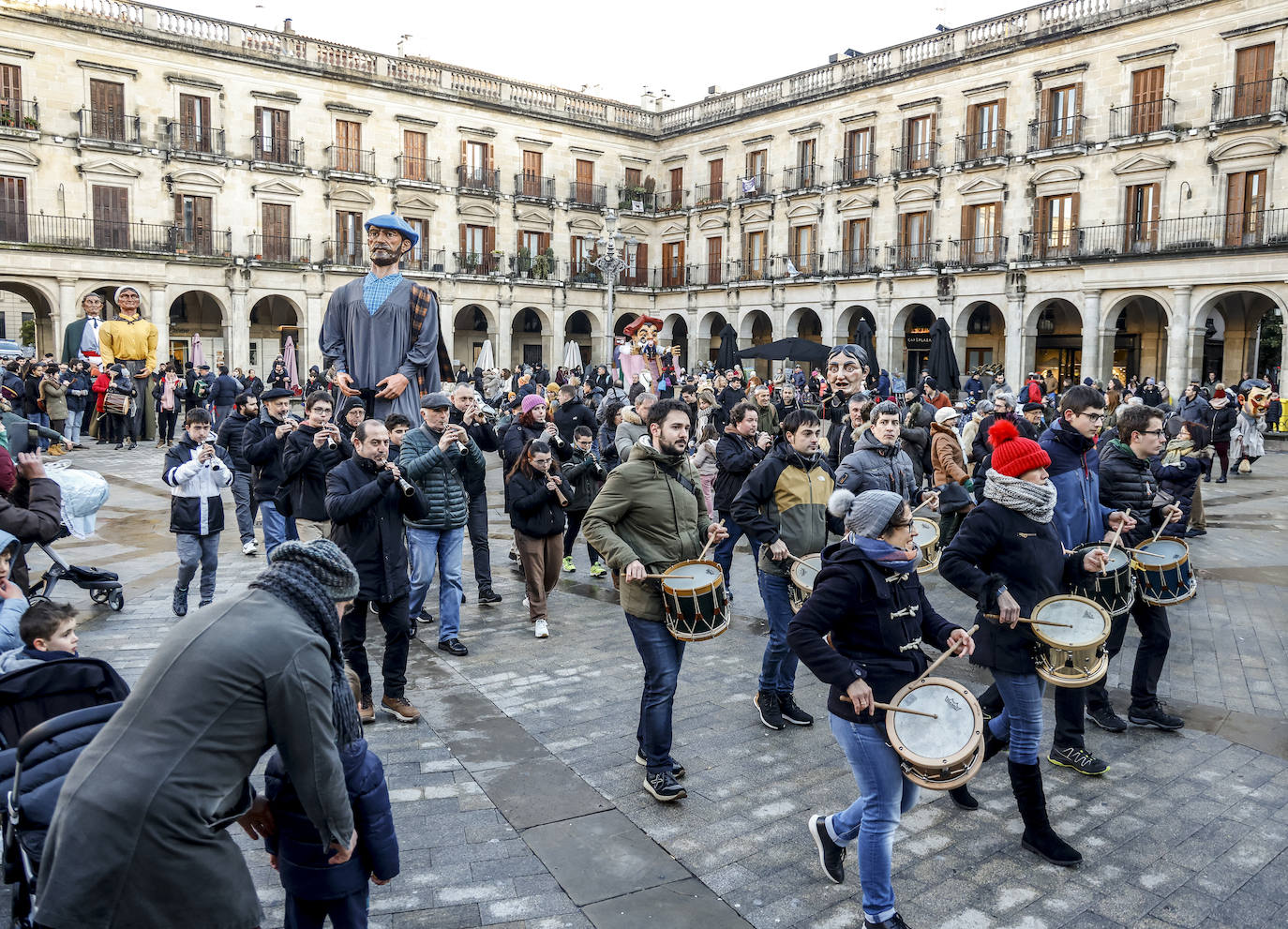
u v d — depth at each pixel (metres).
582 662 7.77
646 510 5.59
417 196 43.12
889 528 4.20
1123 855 4.71
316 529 14.13
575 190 48.00
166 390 24.27
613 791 5.39
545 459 8.29
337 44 40.88
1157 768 5.75
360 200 41.62
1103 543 5.77
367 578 6.27
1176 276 30.80
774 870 4.55
